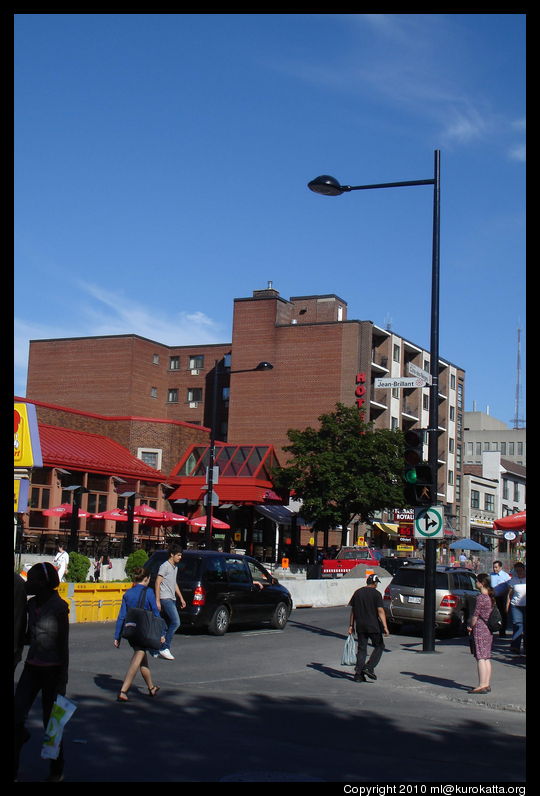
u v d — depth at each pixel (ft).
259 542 188.96
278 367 235.61
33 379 261.65
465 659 56.34
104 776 23.98
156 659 51.62
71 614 71.51
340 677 48.96
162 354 264.31
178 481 178.70
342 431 166.30
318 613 94.53
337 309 246.68
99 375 253.65
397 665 53.42
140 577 37.17
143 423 179.32
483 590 44.55
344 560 136.56
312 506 162.50
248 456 180.45
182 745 28.55
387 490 160.25
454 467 278.26
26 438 80.69
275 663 53.16
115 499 159.94
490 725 36.60
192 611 64.08
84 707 34.42
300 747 29.58
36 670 23.49
